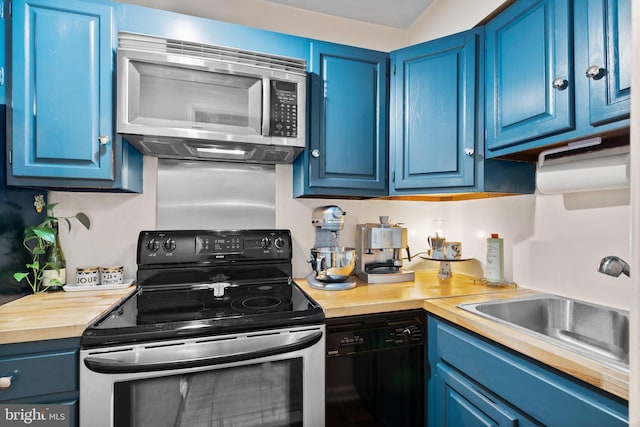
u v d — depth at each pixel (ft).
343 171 5.15
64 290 4.59
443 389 3.92
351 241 6.26
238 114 4.31
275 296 4.47
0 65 3.82
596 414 2.40
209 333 3.40
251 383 3.46
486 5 5.06
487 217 5.63
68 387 3.10
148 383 3.17
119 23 4.21
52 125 3.96
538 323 4.34
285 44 4.91
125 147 4.34
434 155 4.90
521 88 3.92
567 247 4.33
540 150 4.27
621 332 3.60
